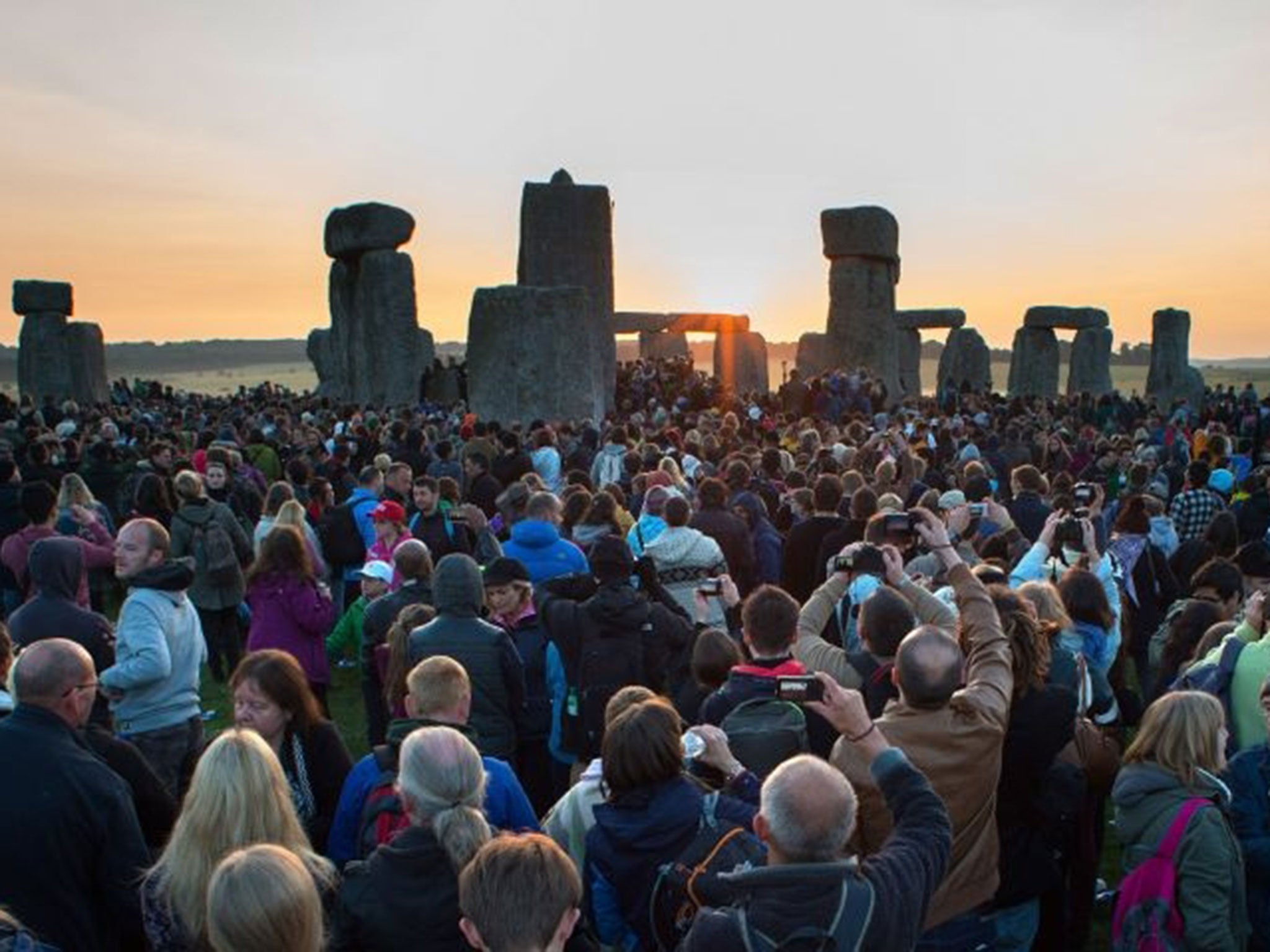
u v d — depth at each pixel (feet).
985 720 13.00
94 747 14.26
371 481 36.47
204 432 57.62
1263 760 14.64
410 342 102.01
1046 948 15.60
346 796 14.05
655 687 19.11
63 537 20.44
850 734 11.45
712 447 49.83
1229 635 18.25
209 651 34.12
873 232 110.22
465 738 11.90
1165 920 13.34
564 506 30.76
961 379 156.97
